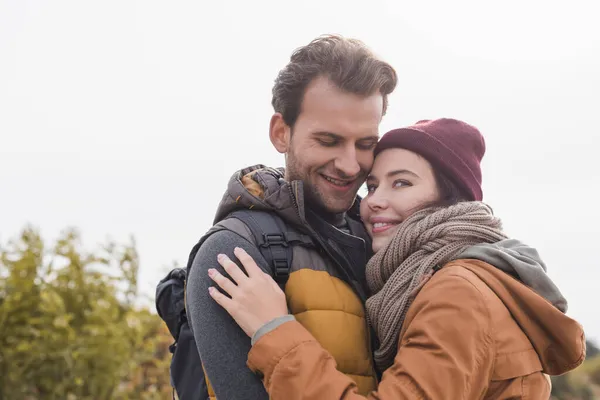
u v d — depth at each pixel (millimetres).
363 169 2297
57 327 4625
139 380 5172
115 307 4988
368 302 2166
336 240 2264
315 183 2246
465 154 2293
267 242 2117
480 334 1914
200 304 2086
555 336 2021
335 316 2064
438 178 2268
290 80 2236
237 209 2264
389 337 2094
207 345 2047
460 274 2002
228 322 2035
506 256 2064
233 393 1990
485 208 2244
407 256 2193
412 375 1872
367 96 2195
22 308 4688
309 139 2209
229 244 2109
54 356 4566
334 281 2143
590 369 13789
